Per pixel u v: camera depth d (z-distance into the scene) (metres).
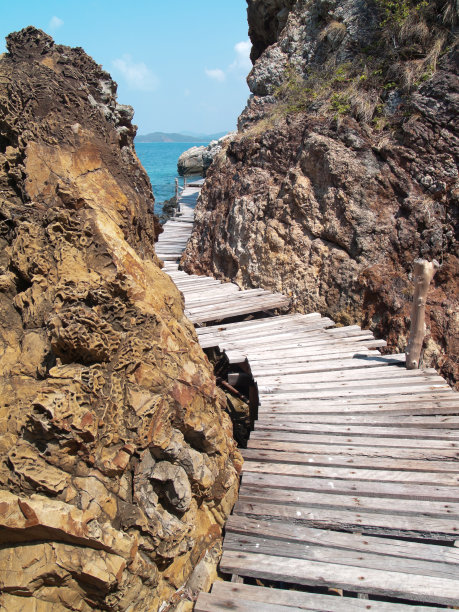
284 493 4.66
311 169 10.26
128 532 3.45
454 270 8.91
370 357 7.58
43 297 3.82
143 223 5.75
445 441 5.44
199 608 3.57
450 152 9.23
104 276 3.88
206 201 12.48
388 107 10.08
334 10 11.88
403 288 8.96
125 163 6.05
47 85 4.90
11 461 3.14
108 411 3.47
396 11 10.59
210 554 4.11
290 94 11.90
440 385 6.64
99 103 5.61
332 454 5.25
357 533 4.30
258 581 4.61
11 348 3.83
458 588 3.68
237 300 9.74
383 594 3.71
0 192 4.62
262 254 10.61
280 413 6.07
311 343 8.09
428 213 9.08
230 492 4.54
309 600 3.64
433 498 4.58
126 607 3.35
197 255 12.12
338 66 11.23
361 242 9.44
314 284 9.78
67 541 3.16
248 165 11.62
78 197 4.16
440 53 9.92
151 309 4.01
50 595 3.17
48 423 3.14
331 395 6.43
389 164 9.59
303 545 4.10
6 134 5.01
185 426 3.97
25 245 3.99
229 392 9.27
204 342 8.09
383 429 5.69
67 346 3.46
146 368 3.76
